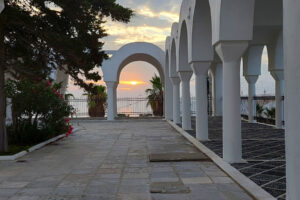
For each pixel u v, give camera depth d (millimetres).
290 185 3078
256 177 5832
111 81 21922
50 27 9680
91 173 6621
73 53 9281
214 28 7316
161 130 15711
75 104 24984
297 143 2961
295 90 2963
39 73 10070
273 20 12031
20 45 9961
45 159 8344
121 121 21812
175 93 18000
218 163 7125
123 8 9680
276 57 14508
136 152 9219
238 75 7215
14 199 4934
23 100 10945
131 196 4996
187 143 10984
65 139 12633
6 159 8297
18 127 11336
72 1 8977
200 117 11156
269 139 11242
